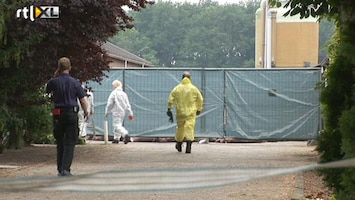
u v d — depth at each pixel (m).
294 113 34.84
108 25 24.09
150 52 118.56
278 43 69.38
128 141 34.91
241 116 35.31
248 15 115.62
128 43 118.12
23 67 22.95
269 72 35.00
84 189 5.27
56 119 18.56
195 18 118.06
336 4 10.79
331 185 11.74
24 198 15.07
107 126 35.41
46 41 23.00
